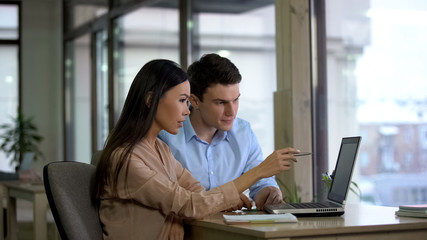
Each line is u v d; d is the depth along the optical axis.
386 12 3.11
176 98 1.86
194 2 5.01
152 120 1.84
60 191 1.70
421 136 2.89
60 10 8.62
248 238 1.52
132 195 1.76
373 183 3.20
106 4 6.69
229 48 4.54
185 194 1.77
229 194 1.81
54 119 8.98
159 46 5.55
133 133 1.82
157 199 1.75
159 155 1.95
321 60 3.55
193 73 2.13
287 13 3.54
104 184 1.81
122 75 6.37
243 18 4.40
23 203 6.90
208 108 2.10
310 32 3.57
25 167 5.30
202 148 2.27
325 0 3.54
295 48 3.51
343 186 1.90
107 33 6.71
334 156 3.45
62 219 1.67
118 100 6.48
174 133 1.88
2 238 3.86
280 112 3.59
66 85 8.48
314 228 1.49
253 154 2.38
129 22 6.16
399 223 1.60
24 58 8.91
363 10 3.26
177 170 2.05
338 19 3.44
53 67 9.00
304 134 3.50
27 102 8.91
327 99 3.51
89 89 7.50
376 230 1.56
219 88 2.06
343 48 3.40
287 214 1.70
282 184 3.33
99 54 7.12
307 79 3.54
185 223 1.88
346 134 3.38
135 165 1.76
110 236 1.79
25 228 5.26
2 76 8.88
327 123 3.51
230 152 2.31
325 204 1.89
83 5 7.52
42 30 9.01
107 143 1.84
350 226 1.53
